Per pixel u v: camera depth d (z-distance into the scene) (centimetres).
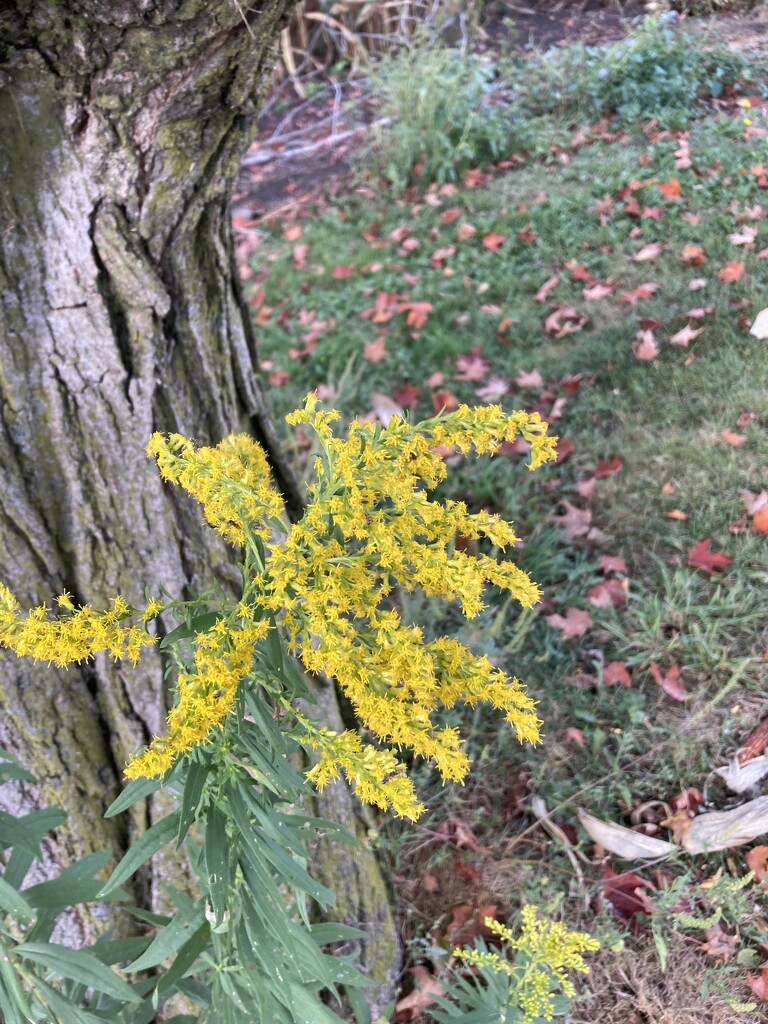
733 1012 191
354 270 447
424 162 507
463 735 245
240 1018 133
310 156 577
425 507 100
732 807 221
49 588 165
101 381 159
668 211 413
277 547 98
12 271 145
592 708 246
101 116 137
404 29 598
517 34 600
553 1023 195
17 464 156
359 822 208
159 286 160
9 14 121
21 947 126
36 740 167
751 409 311
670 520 289
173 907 184
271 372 389
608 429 325
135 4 123
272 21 135
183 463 105
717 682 245
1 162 137
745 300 348
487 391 348
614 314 371
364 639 102
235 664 95
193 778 106
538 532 292
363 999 175
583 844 222
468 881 222
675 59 493
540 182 471
